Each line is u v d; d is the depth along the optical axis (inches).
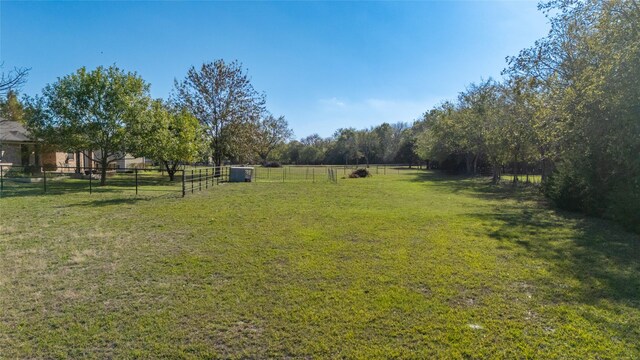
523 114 704.4
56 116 772.6
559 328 150.3
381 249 273.4
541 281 206.5
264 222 378.3
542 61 537.6
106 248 269.7
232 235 316.2
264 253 259.1
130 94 794.2
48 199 545.0
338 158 3004.4
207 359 127.4
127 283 197.9
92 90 750.5
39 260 237.9
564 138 458.3
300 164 3046.3
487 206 533.6
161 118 890.1
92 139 767.1
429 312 164.2
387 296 181.8
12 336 140.0
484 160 1402.6
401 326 150.8
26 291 185.3
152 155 895.1
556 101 478.3
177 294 182.7
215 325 150.6
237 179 1023.0
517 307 171.0
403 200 594.6
